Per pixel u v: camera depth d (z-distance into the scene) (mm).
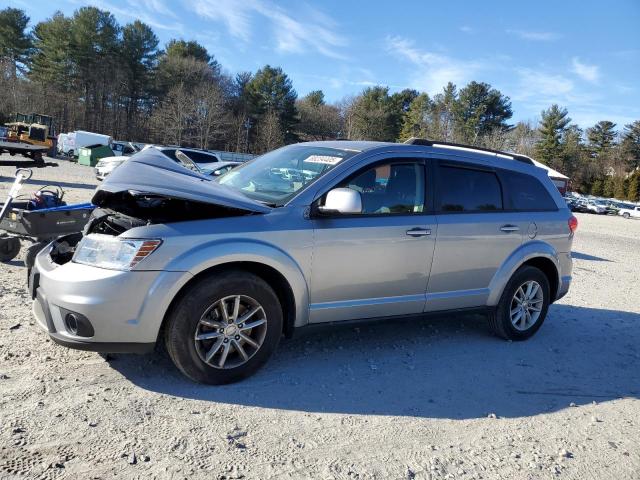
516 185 5258
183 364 3516
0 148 13273
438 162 4699
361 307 4219
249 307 3738
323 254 3941
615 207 58625
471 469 3004
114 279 3283
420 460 3037
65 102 71062
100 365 3811
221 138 72312
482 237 4816
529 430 3533
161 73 73812
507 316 5191
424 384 4090
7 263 6750
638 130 98250
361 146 4488
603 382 4535
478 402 3881
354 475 2828
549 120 89062
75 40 70438
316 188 4027
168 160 4102
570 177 92375
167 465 2742
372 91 86312
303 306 3943
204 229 3547
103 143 45062
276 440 3084
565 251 5566
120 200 4035
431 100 88750
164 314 3420
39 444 2809
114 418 3133
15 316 4672
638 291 9156
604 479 3039
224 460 2838
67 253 4012
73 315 3295
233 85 82375
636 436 3588
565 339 5660
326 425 3318
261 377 3887
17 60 73875
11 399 3234
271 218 3785
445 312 4777
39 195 6859
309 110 84750
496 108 86562
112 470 2656
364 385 3951
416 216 4453
